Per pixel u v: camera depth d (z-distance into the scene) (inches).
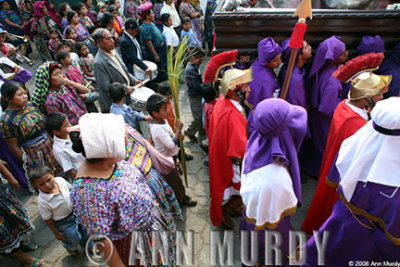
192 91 159.6
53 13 277.6
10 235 97.3
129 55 182.5
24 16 335.9
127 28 180.1
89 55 191.2
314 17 122.6
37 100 126.6
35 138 121.0
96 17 294.8
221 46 133.3
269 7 155.0
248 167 70.5
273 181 64.3
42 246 114.0
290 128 65.3
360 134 68.6
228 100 98.5
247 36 130.0
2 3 321.1
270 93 120.0
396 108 59.1
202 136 178.4
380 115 60.8
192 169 152.0
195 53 152.3
